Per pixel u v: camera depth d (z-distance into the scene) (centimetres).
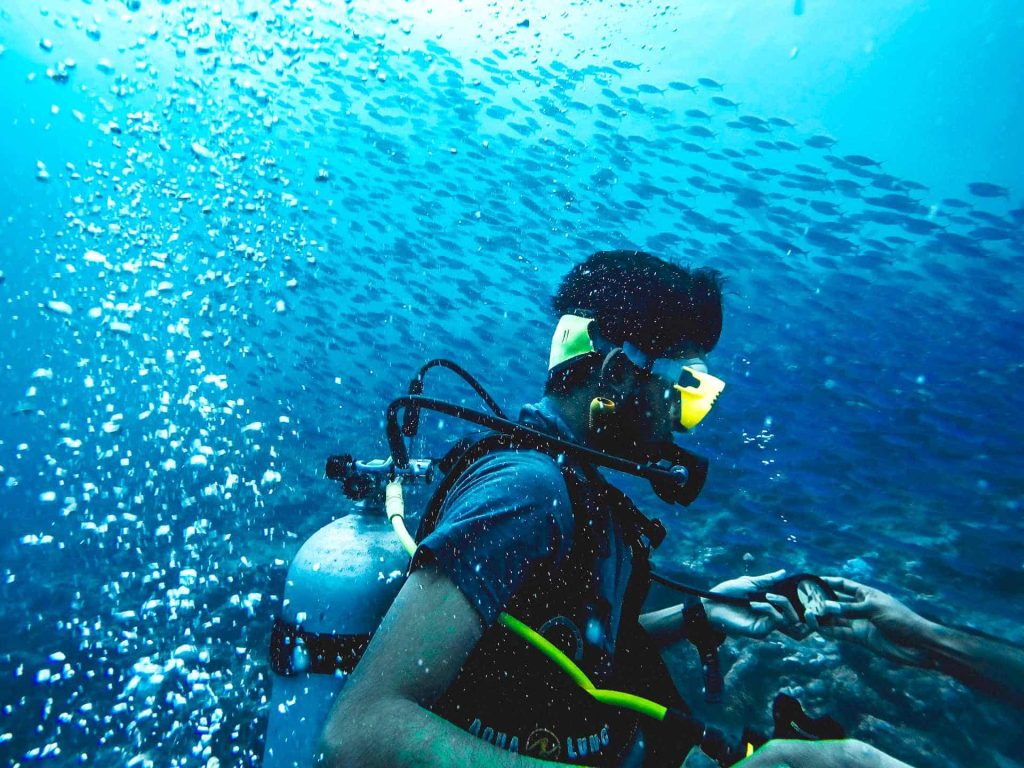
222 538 802
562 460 84
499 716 74
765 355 1108
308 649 101
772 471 780
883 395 969
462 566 64
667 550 647
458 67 1314
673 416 90
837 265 1137
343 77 1490
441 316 1183
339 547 109
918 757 350
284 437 1128
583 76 1322
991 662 90
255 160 1605
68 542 861
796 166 1180
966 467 780
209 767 392
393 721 56
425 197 1514
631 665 92
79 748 446
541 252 1241
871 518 691
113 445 1340
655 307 89
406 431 113
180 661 507
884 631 97
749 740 73
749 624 107
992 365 1037
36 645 605
